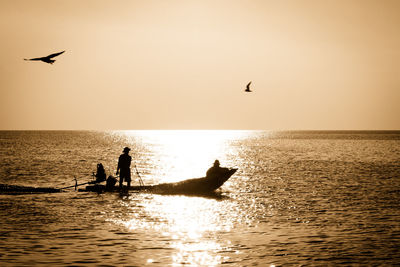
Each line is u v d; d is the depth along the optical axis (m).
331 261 17.91
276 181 48.16
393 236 21.95
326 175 54.75
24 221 25.05
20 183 45.69
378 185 43.84
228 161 83.62
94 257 18.16
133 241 20.80
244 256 18.55
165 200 33.81
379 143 182.38
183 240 21.05
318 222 25.38
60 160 79.94
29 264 17.09
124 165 39.09
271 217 26.88
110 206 30.66
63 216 26.73
